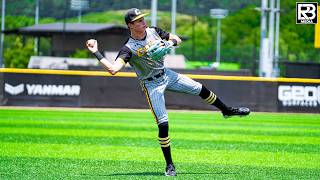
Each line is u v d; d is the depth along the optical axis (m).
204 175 19.84
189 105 60.00
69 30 100.75
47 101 60.12
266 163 23.22
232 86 59.50
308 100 59.50
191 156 25.03
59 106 60.22
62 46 102.75
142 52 18.95
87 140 30.72
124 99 59.84
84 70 63.81
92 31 100.38
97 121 43.41
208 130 37.62
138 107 59.94
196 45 123.56
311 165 22.89
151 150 26.81
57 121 42.84
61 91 60.12
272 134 35.81
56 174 19.73
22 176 19.28
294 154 26.31
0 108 56.91
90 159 23.55
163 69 19.44
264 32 81.50
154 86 19.38
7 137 31.48
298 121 47.47
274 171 21.08
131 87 59.88
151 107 19.42
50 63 88.00
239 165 22.48
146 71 19.28
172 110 59.56
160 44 18.83
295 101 59.50
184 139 31.89
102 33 100.81
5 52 107.44
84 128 37.66
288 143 30.89
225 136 33.97
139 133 34.81
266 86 59.47
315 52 104.38
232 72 62.34
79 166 21.64
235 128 39.50
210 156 25.09
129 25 18.89
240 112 20.17
